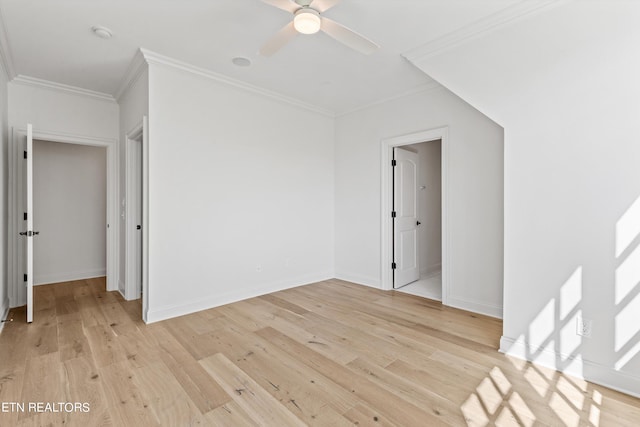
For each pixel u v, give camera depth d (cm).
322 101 426
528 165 234
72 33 258
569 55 210
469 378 210
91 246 491
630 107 193
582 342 212
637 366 192
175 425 165
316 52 292
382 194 424
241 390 195
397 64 315
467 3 221
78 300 373
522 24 224
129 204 377
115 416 171
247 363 227
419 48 280
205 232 340
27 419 167
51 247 459
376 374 214
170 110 312
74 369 217
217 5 224
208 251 343
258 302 365
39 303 361
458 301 350
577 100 212
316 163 461
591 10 197
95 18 238
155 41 273
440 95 362
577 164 213
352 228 464
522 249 238
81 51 288
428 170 516
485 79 250
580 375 212
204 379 206
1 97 300
